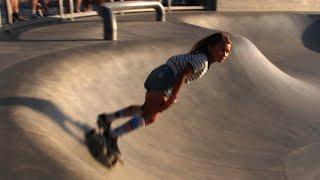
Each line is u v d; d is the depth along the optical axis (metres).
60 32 12.46
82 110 6.77
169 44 10.62
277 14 20.97
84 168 4.33
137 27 13.95
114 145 5.41
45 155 4.32
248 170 8.10
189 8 20.92
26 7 17.84
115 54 8.97
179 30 13.63
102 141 5.40
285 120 10.73
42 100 5.90
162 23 14.95
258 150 9.06
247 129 9.94
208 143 8.90
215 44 5.00
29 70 7.02
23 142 4.49
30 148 4.39
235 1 21.56
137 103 8.45
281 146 9.40
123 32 12.93
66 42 10.84
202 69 5.00
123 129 5.31
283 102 11.54
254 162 8.48
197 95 10.24
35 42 10.76
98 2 16.67
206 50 5.03
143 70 9.30
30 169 3.98
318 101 12.31
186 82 5.22
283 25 20.61
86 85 7.48
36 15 14.98
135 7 12.70
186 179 7.20
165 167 7.32
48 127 5.33
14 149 4.31
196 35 12.83
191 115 9.59
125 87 8.48
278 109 11.11
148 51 9.83
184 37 12.30
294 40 20.23
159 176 6.89
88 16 16.67
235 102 10.75
